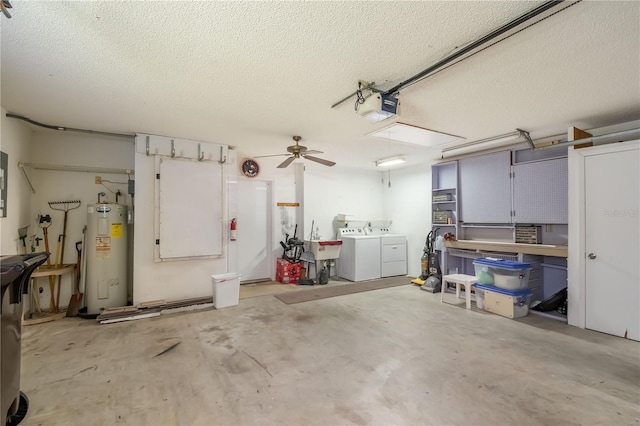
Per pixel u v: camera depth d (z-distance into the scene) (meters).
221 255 4.51
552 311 3.86
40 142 3.84
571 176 3.50
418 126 3.67
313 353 2.74
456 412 1.91
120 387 2.18
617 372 2.40
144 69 2.28
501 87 2.59
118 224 3.94
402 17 1.69
